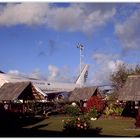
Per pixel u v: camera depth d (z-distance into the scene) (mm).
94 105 50031
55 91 84125
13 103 52812
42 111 53938
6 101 54250
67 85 88812
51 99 76812
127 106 50719
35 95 54156
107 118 46312
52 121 41688
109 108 49188
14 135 24906
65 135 26031
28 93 53188
